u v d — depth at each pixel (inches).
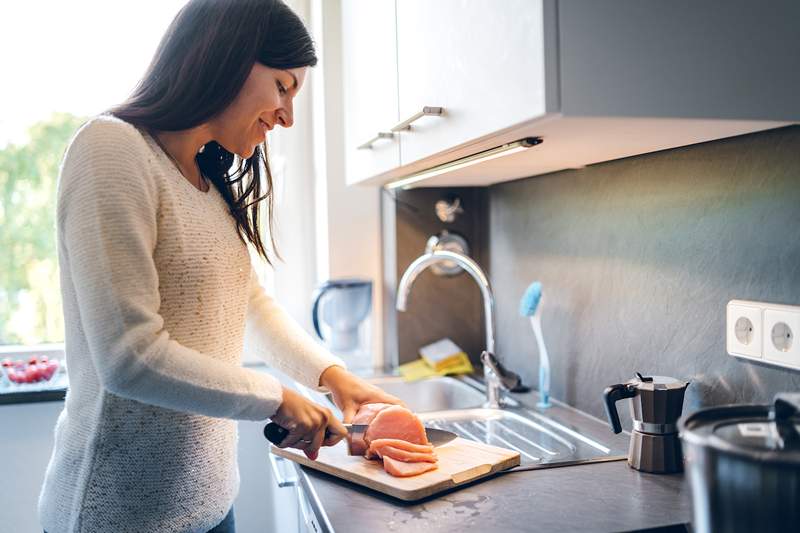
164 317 42.2
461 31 46.3
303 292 95.9
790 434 29.5
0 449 80.4
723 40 38.5
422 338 85.8
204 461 45.3
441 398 79.8
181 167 45.0
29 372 81.9
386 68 63.1
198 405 39.5
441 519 40.3
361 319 87.5
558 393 68.6
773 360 42.1
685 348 50.3
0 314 88.4
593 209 61.5
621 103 37.4
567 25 36.6
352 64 75.8
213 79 41.3
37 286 89.0
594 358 62.1
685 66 38.1
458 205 85.2
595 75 37.1
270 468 88.7
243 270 47.8
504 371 67.1
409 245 84.6
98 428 41.8
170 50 41.9
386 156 64.7
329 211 88.4
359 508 42.2
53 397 80.0
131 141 39.6
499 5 40.8
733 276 45.6
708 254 47.7
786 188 41.3
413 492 42.6
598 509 41.4
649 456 47.6
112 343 37.2
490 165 61.7
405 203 84.2
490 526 39.1
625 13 37.2
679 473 47.5
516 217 77.0
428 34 52.3
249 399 40.9
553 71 36.5
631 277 56.4
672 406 46.8
